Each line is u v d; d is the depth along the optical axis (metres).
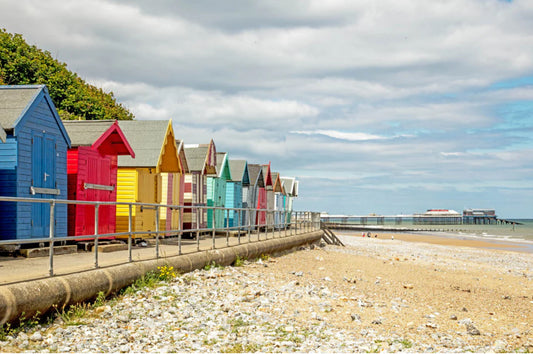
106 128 15.42
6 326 7.58
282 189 39.16
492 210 198.00
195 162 23.44
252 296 12.09
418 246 46.25
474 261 32.00
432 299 15.25
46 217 13.17
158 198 19.69
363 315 11.98
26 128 12.38
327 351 8.61
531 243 58.38
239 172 28.25
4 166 12.13
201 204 23.59
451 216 159.75
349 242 44.25
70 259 11.84
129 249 11.22
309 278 16.48
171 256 13.09
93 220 15.42
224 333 9.04
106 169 16.17
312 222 33.56
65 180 14.00
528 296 17.56
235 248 16.89
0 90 13.06
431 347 9.74
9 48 30.19
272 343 8.78
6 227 12.11
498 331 11.85
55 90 32.56
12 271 9.45
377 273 19.77
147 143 18.56
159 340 8.37
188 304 10.52
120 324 8.89
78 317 8.90
